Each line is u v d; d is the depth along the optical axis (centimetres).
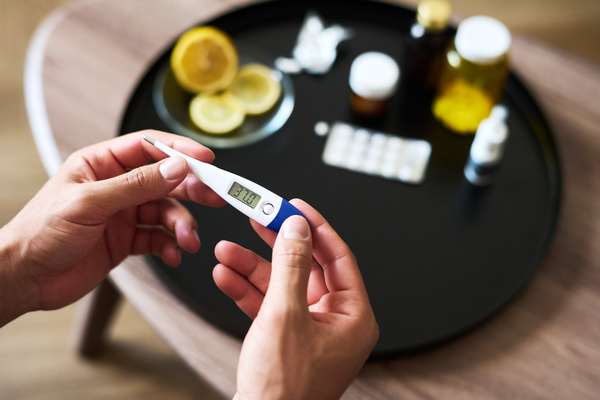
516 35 96
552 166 88
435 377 77
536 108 90
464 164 88
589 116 91
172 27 95
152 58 93
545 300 80
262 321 67
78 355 109
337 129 88
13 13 135
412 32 89
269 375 67
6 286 75
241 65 93
